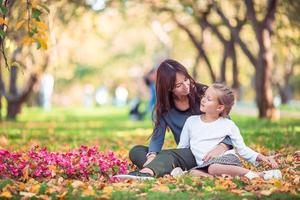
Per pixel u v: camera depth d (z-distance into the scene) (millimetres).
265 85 22266
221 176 7168
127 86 68938
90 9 23328
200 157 7445
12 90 27984
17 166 7293
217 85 7484
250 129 16641
